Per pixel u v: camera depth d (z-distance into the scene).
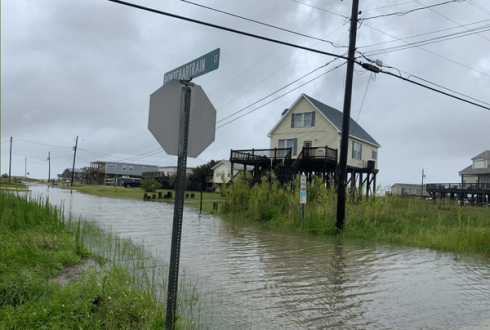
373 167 31.81
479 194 41.91
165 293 5.46
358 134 31.55
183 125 3.79
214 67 3.63
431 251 10.55
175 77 4.42
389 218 15.34
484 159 48.25
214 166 55.31
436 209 22.62
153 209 22.98
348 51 13.48
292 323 4.64
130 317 4.10
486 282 7.06
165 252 8.93
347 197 16.31
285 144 31.23
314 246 10.73
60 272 6.27
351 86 13.50
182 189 3.76
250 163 28.38
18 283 4.91
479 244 11.08
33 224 9.96
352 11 13.33
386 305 5.48
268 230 14.09
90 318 3.89
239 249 9.86
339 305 5.42
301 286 6.38
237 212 18.80
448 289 6.48
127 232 12.21
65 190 51.47
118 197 38.47
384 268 8.06
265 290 6.06
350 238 12.55
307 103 30.16
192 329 4.26
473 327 4.68
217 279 6.67
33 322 3.82
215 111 4.07
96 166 87.44
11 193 13.64
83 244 8.66
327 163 26.50
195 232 13.01
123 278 5.57
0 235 8.09
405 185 86.94
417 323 4.77
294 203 16.55
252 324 4.55
